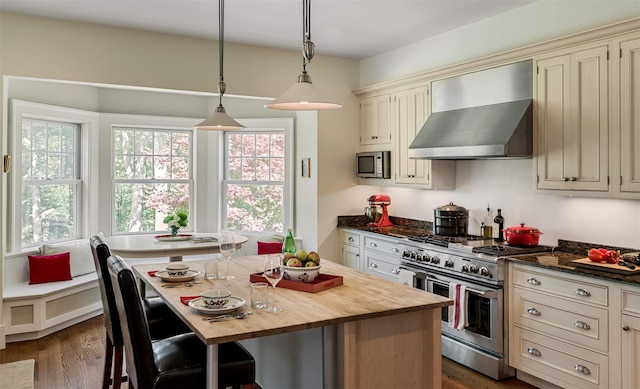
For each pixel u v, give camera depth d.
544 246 3.80
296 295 2.52
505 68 3.81
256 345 3.31
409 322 2.40
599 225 3.47
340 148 5.55
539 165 3.54
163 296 2.54
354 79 5.63
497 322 3.49
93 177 5.54
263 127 6.00
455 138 3.97
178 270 2.98
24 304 4.29
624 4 3.17
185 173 6.20
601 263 3.09
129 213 5.89
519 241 3.73
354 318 2.16
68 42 4.21
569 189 3.34
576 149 3.28
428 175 4.56
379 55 5.38
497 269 3.46
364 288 2.68
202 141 6.16
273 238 5.79
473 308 3.70
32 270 4.69
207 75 4.81
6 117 4.39
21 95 4.76
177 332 3.07
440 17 4.12
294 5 3.83
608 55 3.08
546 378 3.21
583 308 2.96
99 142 5.60
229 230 6.23
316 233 5.48
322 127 5.44
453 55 4.49
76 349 4.14
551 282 3.16
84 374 3.63
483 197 4.39
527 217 3.98
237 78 4.95
